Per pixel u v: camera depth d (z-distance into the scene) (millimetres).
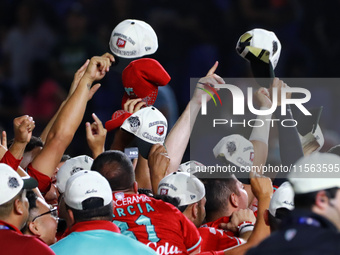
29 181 11570
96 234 10984
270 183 12297
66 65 30875
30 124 12250
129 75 13742
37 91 31109
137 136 13305
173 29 32656
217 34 32938
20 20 33500
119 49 13984
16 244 10719
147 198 12352
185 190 12789
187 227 12250
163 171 13211
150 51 14070
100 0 32844
